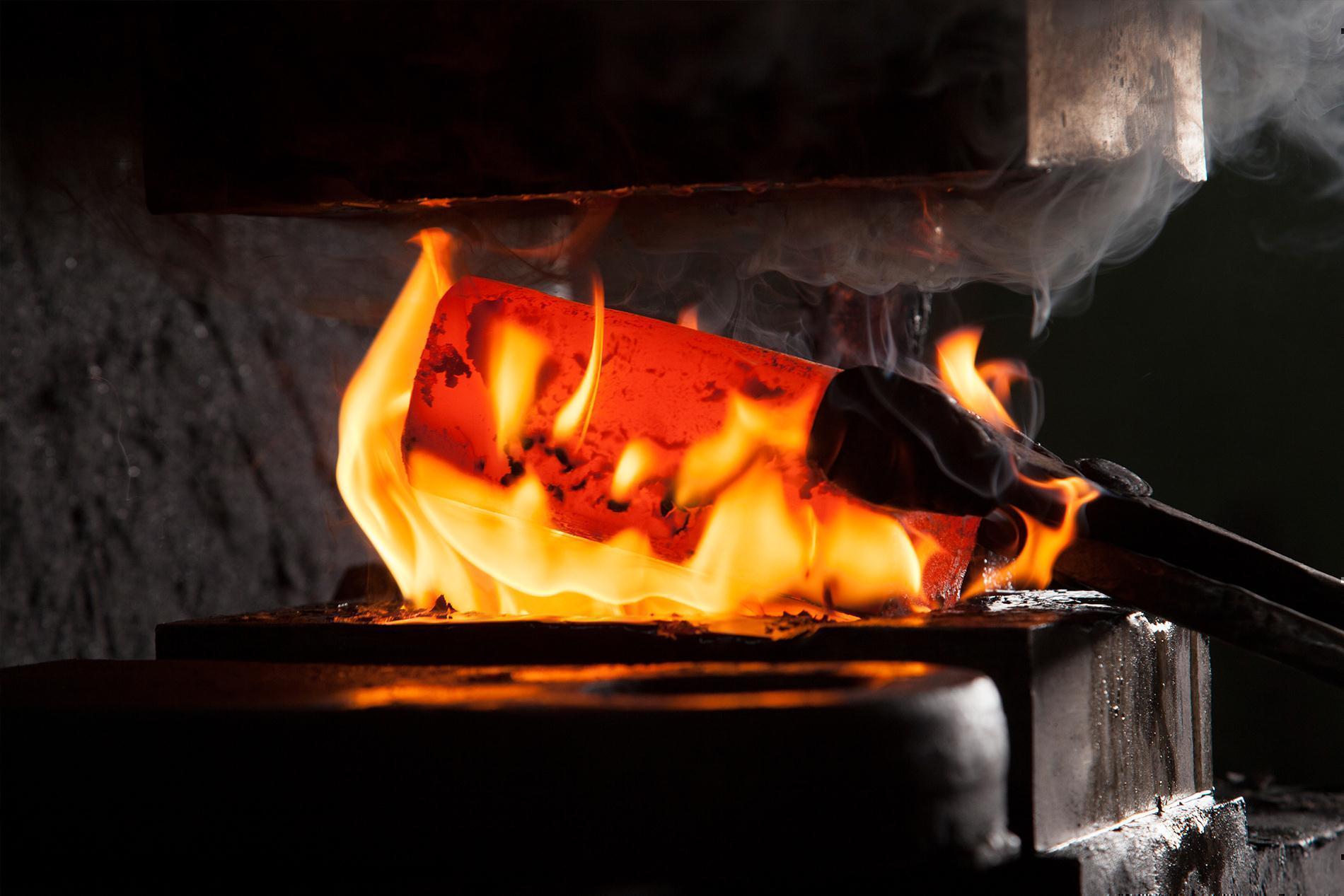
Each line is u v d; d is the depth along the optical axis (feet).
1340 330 7.79
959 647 5.22
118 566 6.64
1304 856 6.16
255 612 5.79
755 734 4.66
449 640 5.47
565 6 5.64
